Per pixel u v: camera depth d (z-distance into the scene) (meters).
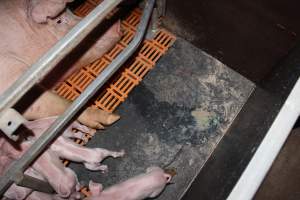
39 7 1.66
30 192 1.66
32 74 1.04
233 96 2.15
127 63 2.22
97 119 1.90
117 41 2.15
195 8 2.01
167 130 2.10
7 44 1.66
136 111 2.13
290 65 1.63
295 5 1.59
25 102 1.65
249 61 2.06
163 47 2.27
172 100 2.16
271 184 2.26
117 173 2.02
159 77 2.21
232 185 1.37
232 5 1.82
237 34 1.96
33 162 1.59
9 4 1.72
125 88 2.17
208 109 2.13
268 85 1.83
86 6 2.36
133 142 2.08
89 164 1.75
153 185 1.69
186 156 2.04
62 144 1.69
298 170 2.31
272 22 1.74
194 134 2.09
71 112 1.29
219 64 2.22
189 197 1.87
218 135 2.08
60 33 1.82
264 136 1.36
